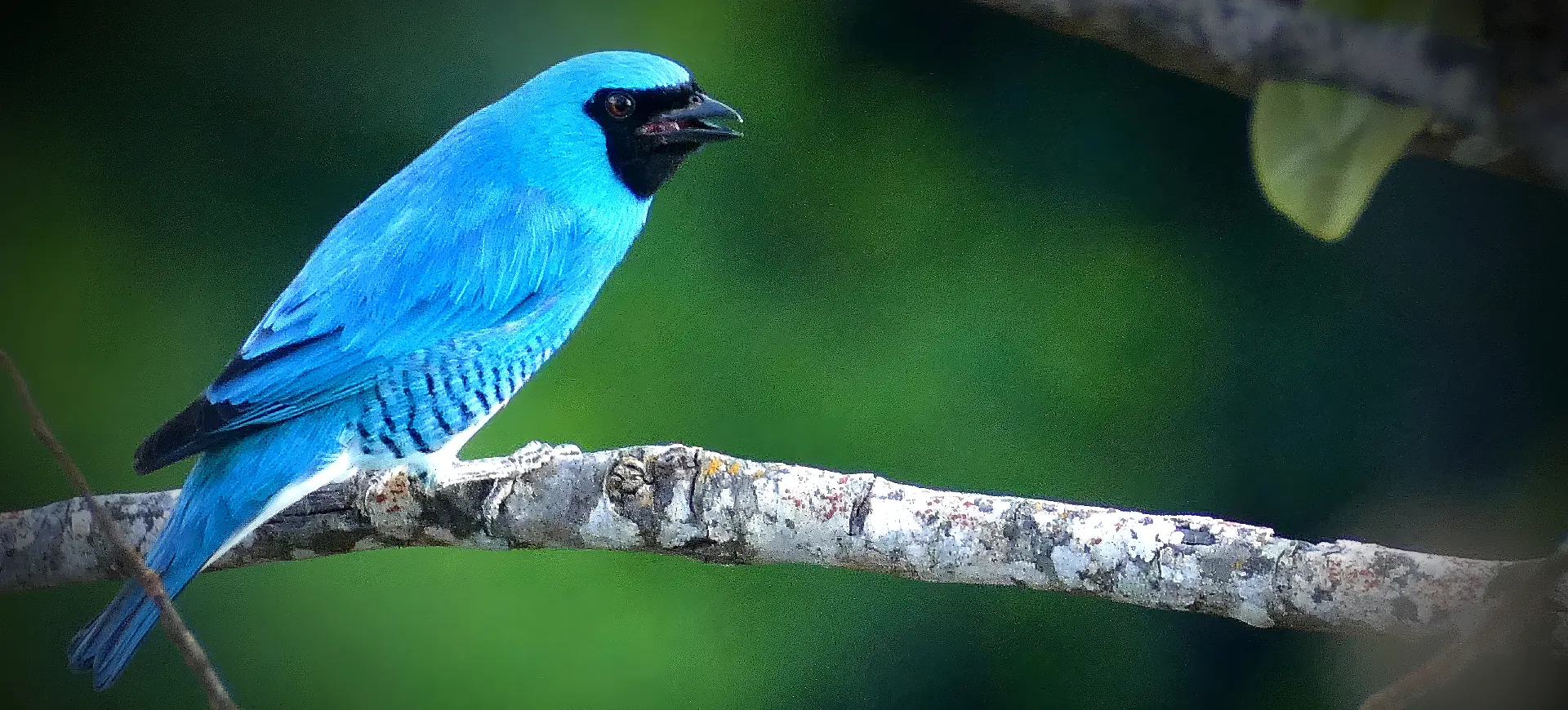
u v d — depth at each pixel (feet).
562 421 10.11
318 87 10.23
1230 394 10.23
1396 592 9.57
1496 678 9.81
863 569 9.67
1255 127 7.49
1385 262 10.29
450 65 10.21
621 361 10.14
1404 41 5.27
